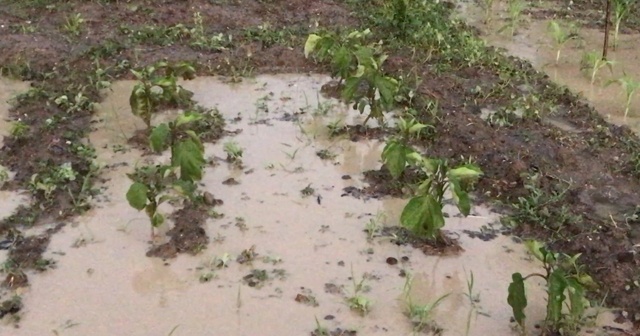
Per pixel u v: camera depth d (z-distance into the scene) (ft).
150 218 15.05
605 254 14.66
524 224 15.88
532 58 26.25
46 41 25.75
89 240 15.05
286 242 15.15
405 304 13.50
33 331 12.60
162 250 14.69
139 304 13.35
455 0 32.81
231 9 29.66
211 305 13.35
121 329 12.72
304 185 17.29
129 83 22.99
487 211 16.48
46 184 16.30
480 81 23.49
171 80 19.75
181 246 14.84
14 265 14.10
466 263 14.69
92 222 15.62
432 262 14.69
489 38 28.17
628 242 15.08
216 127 19.79
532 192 16.76
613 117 21.63
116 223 15.61
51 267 14.21
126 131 19.67
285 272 14.25
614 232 15.34
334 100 22.02
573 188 17.12
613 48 27.17
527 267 14.60
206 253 14.75
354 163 18.38
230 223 15.71
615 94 23.34
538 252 12.59
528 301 13.67
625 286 13.83
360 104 19.70
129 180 17.21
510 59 25.46
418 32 26.66
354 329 12.81
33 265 14.21
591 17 30.60
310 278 14.11
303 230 15.57
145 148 18.72
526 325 13.04
